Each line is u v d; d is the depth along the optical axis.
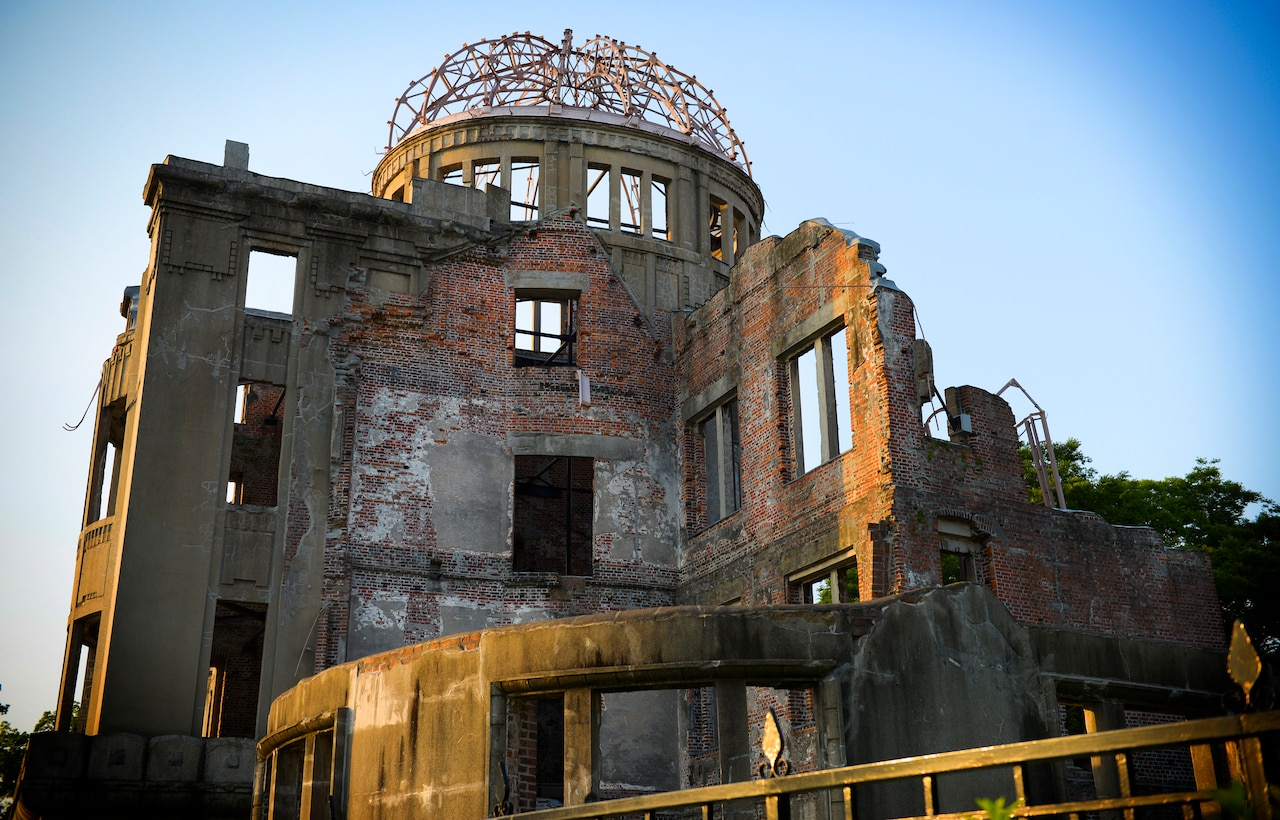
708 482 27.12
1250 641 5.23
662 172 32.75
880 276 21.55
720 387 25.88
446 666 15.89
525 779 15.15
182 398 24.00
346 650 23.58
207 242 25.05
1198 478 33.41
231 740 21.98
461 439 25.89
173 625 22.67
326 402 25.05
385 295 26.17
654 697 24.50
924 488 20.53
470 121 32.28
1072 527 22.17
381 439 25.22
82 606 23.95
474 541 25.33
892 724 14.65
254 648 27.44
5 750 34.78
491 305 27.02
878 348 21.05
